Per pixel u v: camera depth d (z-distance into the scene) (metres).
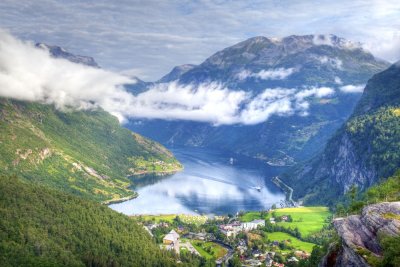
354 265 129.75
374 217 137.50
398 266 116.56
